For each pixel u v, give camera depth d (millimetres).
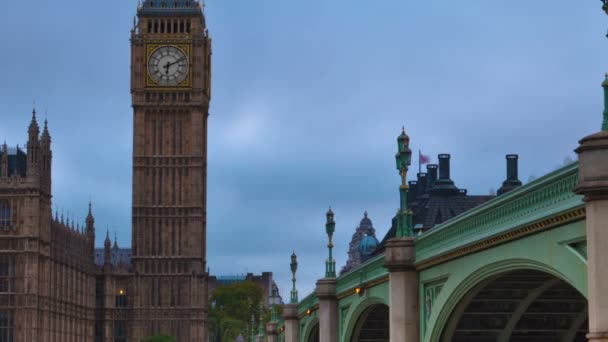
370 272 50312
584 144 23094
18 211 165250
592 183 22875
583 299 39031
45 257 169125
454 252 34844
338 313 63188
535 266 28047
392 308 41500
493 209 30969
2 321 163750
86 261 193750
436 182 114062
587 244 23562
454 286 35625
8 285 164375
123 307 199500
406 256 41062
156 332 199000
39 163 167625
